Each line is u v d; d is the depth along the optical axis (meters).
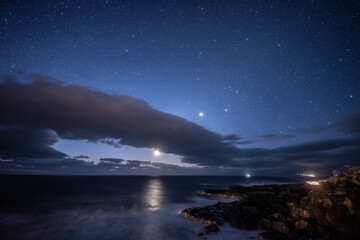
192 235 11.04
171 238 10.73
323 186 9.87
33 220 14.91
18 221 14.62
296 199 18.98
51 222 14.29
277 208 15.35
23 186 46.50
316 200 9.77
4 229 12.62
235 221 12.46
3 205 21.55
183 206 20.95
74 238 10.98
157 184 60.44
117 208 19.69
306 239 8.64
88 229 12.53
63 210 18.72
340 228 8.44
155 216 15.95
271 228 11.02
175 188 45.62
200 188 45.75
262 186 37.19
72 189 40.09
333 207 8.66
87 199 26.23
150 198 27.30
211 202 23.72
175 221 14.15
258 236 10.24
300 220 9.97
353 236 8.05
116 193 33.44
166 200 25.44
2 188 40.62
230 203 18.80
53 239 10.88
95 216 16.12
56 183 59.28
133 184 58.22
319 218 9.52
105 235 11.39
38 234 11.63
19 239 10.88
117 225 13.36
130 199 26.31
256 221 12.55
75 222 14.25
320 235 8.72
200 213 15.12
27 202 23.56
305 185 33.66
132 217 15.67
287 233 9.70
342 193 8.73
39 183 58.47
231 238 10.27
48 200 25.23
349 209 8.23
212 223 12.74
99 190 38.50
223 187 49.72
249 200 19.92
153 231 11.94
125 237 11.03
